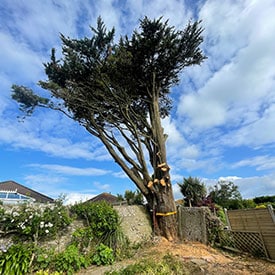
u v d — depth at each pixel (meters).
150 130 11.17
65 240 6.87
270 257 6.54
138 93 11.58
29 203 6.79
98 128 11.13
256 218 7.23
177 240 8.62
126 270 5.20
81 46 10.09
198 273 5.03
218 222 8.73
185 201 12.88
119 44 10.63
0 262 5.14
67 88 10.16
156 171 10.02
